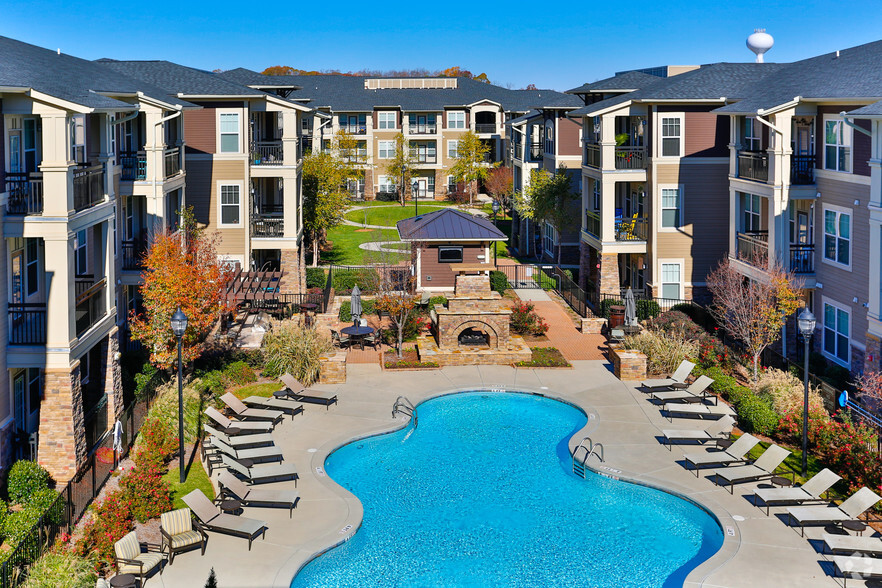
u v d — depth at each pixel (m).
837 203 31.98
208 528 20.91
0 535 20.47
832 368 31.02
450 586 19.33
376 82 100.69
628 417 29.53
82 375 30.72
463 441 28.17
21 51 29.09
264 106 45.28
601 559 20.53
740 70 44.00
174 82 44.34
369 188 97.12
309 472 25.02
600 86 53.69
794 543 20.59
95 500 23.08
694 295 43.41
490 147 95.44
